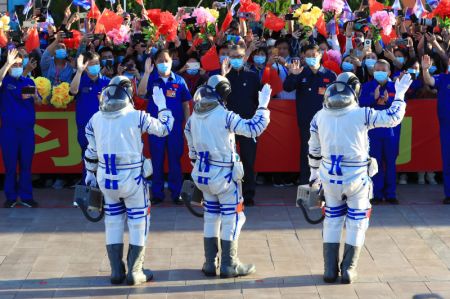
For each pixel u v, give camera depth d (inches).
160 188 367.2
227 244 267.3
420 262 282.7
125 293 254.8
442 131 362.3
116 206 262.8
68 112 388.8
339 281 263.4
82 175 386.3
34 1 502.9
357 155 254.5
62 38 402.0
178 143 361.1
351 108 253.4
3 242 309.0
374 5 429.4
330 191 259.4
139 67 410.0
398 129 360.2
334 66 386.6
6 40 403.9
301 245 303.4
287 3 493.7
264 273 273.0
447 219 337.4
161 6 653.9
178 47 418.6
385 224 330.0
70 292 256.1
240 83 360.2
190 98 362.9
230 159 263.4
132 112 256.7
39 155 392.2
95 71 357.4
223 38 415.8
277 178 402.9
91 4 440.8
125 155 255.0
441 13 411.5
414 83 390.0
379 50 408.8
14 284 263.3
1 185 406.0
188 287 259.9
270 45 417.4
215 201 270.5
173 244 305.7
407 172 403.9
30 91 355.9
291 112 391.5
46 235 318.3
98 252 296.7
